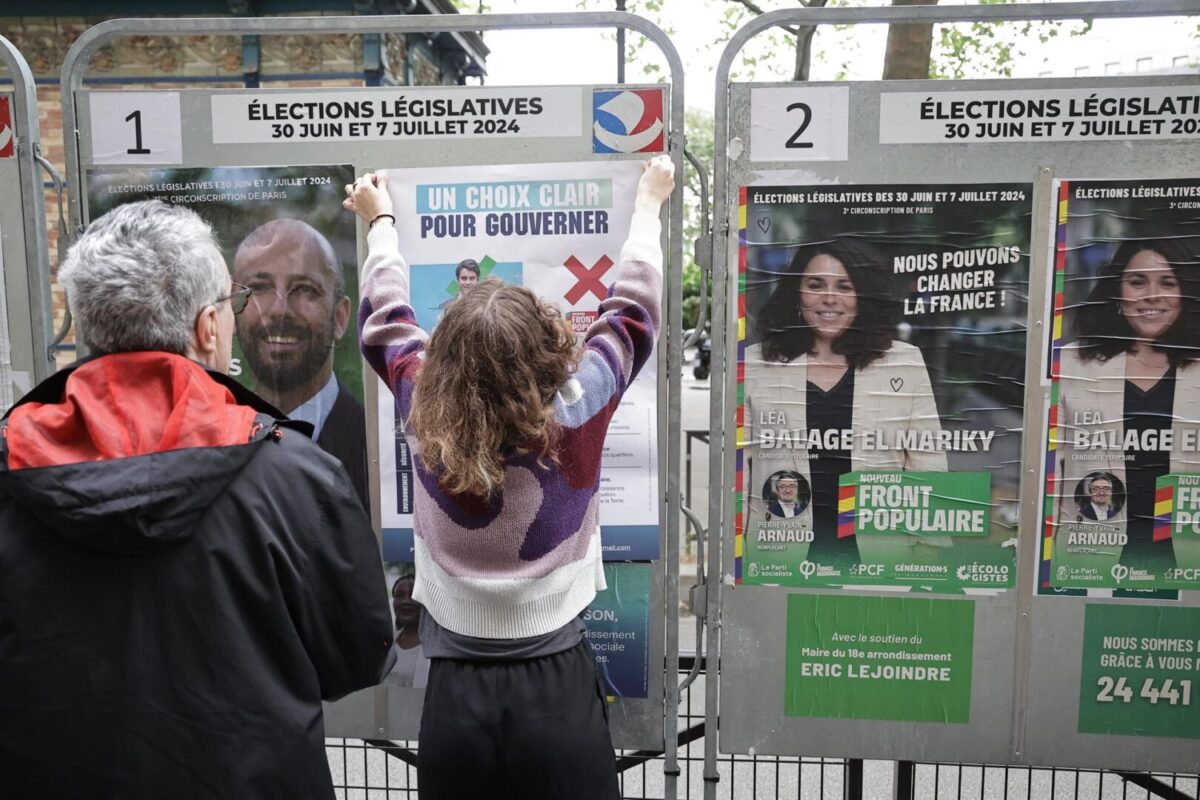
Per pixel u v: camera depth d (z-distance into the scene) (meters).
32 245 2.80
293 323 2.80
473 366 1.85
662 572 2.78
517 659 1.95
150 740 1.46
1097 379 2.65
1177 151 2.57
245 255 2.79
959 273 2.65
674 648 2.77
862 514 2.73
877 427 2.71
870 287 2.67
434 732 1.97
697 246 2.73
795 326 2.69
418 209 2.74
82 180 2.78
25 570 1.45
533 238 2.72
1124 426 2.65
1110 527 2.68
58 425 1.42
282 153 2.75
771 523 2.76
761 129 2.65
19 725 1.46
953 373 2.67
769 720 2.82
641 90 2.66
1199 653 2.69
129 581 1.46
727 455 2.75
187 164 2.77
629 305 2.21
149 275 1.48
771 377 2.71
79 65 2.76
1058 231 2.62
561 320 1.98
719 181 2.66
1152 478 2.66
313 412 2.83
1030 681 2.75
